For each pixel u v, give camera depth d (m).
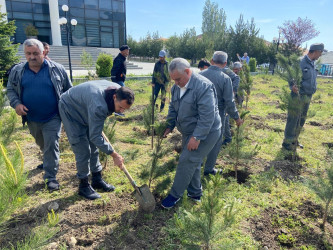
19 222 2.64
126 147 4.90
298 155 4.70
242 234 2.62
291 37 26.06
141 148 4.89
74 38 21.73
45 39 21.44
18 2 19.75
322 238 2.60
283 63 4.44
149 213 2.88
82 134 2.95
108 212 2.88
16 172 1.49
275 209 3.07
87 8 21.55
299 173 4.05
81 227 2.59
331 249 2.46
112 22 22.81
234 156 3.74
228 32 27.78
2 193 1.45
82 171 3.07
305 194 3.42
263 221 2.84
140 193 2.80
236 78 4.85
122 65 7.07
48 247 2.31
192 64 32.31
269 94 11.94
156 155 3.03
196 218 1.90
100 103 2.56
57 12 20.38
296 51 23.58
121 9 22.97
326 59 31.39
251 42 26.58
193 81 2.64
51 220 1.63
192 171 2.87
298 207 3.12
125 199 3.14
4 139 2.84
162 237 2.54
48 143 3.18
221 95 3.49
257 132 6.03
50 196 3.13
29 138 4.98
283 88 4.58
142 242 2.47
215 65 3.52
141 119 6.87
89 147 3.07
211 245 2.08
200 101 2.60
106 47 23.16
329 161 4.49
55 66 3.17
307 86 4.52
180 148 4.71
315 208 3.09
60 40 21.05
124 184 3.52
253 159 4.46
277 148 5.06
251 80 6.78
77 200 3.10
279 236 2.60
